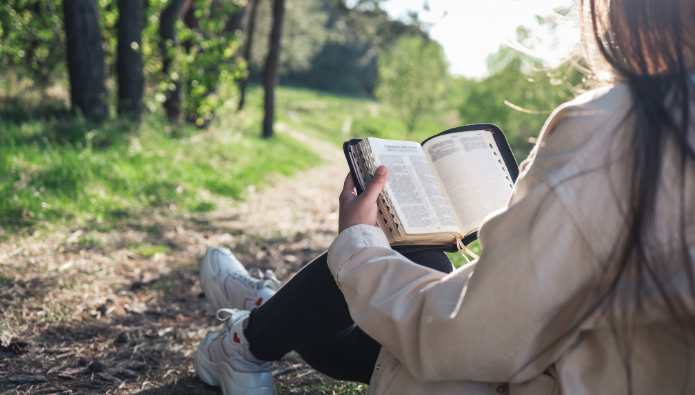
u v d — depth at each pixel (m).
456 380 0.84
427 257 1.15
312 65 60.56
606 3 0.80
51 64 9.40
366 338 1.36
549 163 0.72
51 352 1.90
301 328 1.33
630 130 0.67
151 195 4.96
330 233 4.94
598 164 0.68
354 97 58.34
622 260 0.65
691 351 0.68
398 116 31.80
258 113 25.20
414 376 0.85
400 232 1.01
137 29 7.58
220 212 5.22
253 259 3.66
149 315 2.41
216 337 1.66
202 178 6.23
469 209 1.05
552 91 15.34
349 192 1.07
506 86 20.88
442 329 0.77
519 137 20.36
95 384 1.71
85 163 4.98
